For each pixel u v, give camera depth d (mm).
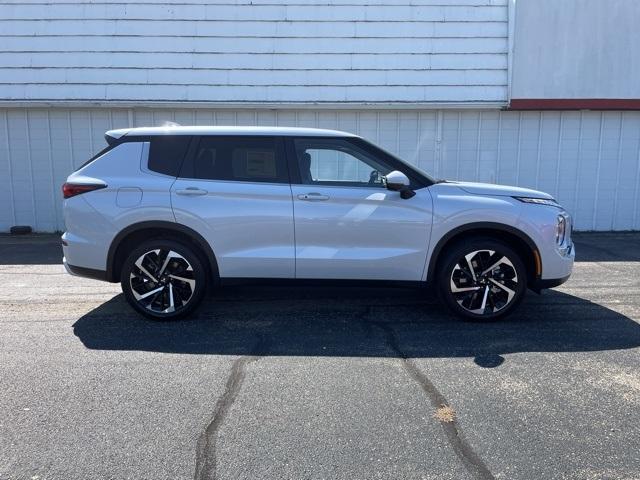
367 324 5449
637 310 5914
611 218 11602
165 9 10914
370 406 3697
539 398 3812
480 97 10906
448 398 3812
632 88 10961
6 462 3049
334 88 10891
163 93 10844
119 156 5492
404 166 5504
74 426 3434
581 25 10766
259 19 10930
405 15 10938
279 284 5469
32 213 11477
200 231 5336
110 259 5398
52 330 5266
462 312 5438
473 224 5324
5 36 10883
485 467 3018
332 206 5324
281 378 4141
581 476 2936
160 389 3949
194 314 5770
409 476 2941
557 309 5957
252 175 5434
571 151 11383
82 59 10875
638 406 3699
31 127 11195
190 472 2969
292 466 3027
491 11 10922
